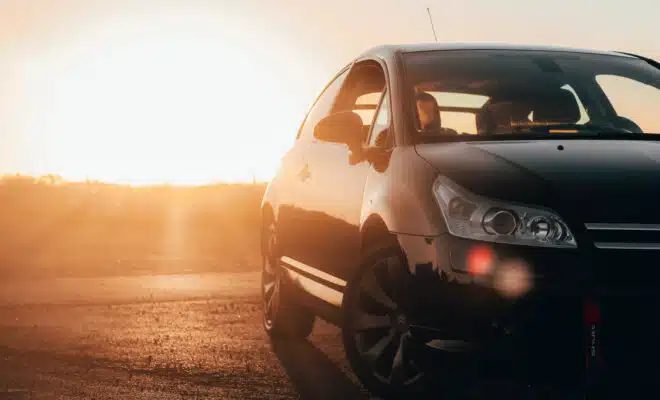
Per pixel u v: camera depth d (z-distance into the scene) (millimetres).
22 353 7105
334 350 7199
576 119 5797
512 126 5645
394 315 5254
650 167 4750
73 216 42375
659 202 4457
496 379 4457
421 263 4727
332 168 6324
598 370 4273
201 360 6793
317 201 6457
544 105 5777
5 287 11711
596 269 4273
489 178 4664
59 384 6023
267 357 6922
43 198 52531
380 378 5336
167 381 6098
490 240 4457
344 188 5941
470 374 4492
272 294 7797
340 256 5941
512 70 6027
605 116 5867
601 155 4918
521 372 4375
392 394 5262
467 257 4488
